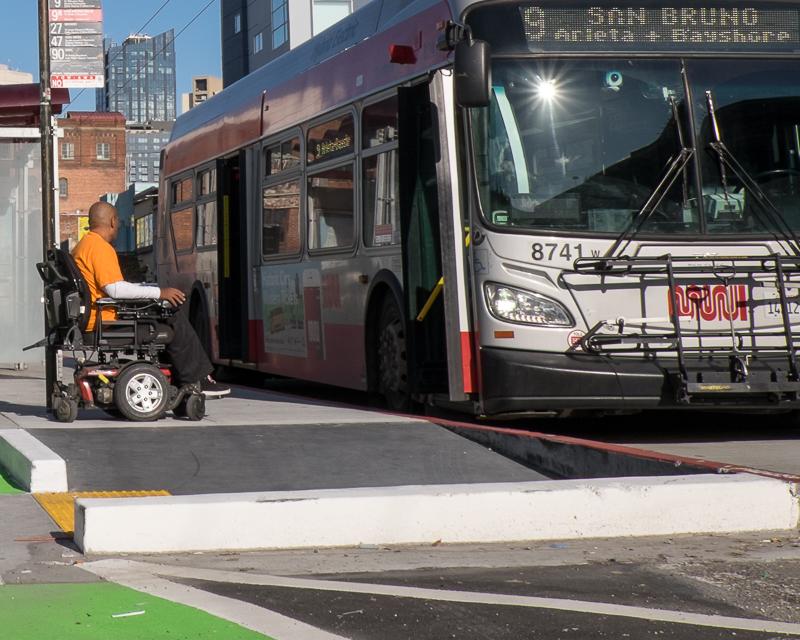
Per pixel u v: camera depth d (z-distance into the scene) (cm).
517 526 1234
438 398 2159
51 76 2155
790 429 2208
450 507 1221
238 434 1780
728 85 2028
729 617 932
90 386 1878
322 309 2688
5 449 1636
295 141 2858
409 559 1141
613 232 1958
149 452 1650
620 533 1256
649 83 2012
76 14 2152
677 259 1961
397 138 2261
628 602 976
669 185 1981
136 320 1880
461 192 1986
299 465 1597
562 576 1071
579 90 1997
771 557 1152
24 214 3191
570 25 2019
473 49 1908
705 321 1953
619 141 1992
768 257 1972
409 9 2288
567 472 1590
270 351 3047
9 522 1284
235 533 1173
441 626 892
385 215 2333
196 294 3650
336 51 2680
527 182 1966
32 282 3203
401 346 2298
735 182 2003
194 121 3822
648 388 1916
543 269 1939
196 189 3684
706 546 1209
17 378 3272
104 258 1872
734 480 1291
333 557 1149
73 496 1420
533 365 1914
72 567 1084
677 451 1917
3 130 3056
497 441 1730
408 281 2130
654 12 2034
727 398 1933
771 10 2062
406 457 1664
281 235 2952
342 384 2594
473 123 1983
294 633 866
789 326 1961
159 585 1005
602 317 1936
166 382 1894
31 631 863
